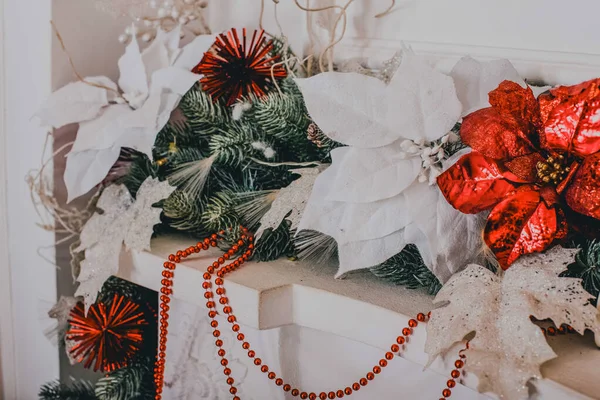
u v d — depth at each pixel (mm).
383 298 698
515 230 629
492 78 693
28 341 1081
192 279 786
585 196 587
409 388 728
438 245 669
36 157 992
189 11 968
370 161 686
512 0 798
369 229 689
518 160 624
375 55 918
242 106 837
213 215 808
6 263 1067
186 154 894
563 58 761
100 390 966
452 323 604
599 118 576
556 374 557
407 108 679
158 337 923
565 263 624
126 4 968
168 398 968
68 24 950
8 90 1001
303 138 823
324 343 788
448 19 857
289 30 1007
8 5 970
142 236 842
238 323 823
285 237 817
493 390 569
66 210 994
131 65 926
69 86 915
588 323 579
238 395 874
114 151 889
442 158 692
